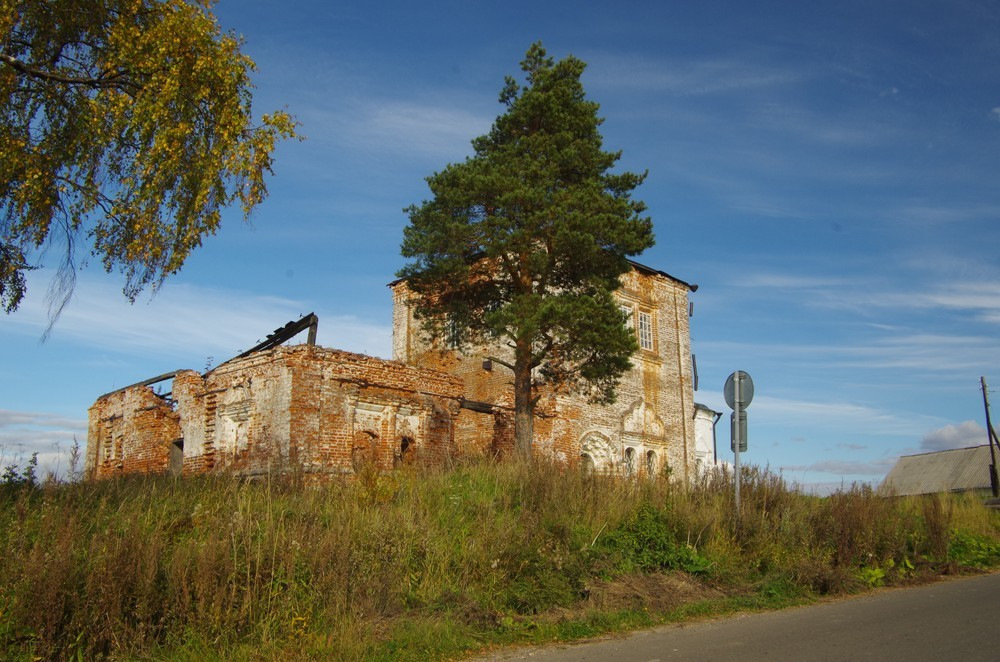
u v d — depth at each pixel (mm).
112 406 27578
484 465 15586
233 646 7484
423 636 8203
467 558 10352
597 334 17594
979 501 20281
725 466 15695
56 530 8258
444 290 19797
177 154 13102
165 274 13516
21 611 7016
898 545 14219
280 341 23375
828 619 9508
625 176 19297
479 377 26016
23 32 13102
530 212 18328
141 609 7418
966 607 10109
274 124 13977
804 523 13938
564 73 20281
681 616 9961
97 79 13797
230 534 8711
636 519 12766
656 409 29062
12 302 14273
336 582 8594
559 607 9844
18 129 13328
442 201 18625
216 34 13930
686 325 31766
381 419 21250
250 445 19703
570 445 25219
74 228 13742
